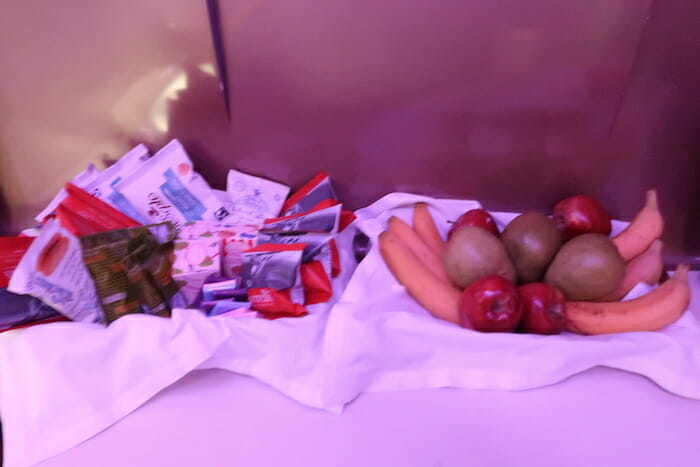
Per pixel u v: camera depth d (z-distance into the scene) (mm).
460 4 760
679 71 782
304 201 865
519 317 702
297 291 742
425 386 713
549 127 833
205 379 717
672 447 668
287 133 862
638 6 745
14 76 815
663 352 704
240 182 885
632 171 856
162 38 791
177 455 665
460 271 738
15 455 668
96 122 855
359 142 864
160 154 819
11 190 907
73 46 797
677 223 893
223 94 829
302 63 808
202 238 777
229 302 741
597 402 700
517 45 780
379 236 804
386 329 717
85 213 759
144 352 687
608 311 723
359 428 685
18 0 765
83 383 683
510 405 698
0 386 686
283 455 664
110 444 674
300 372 705
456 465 658
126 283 707
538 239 756
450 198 903
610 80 793
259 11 774
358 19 775
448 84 812
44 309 717
